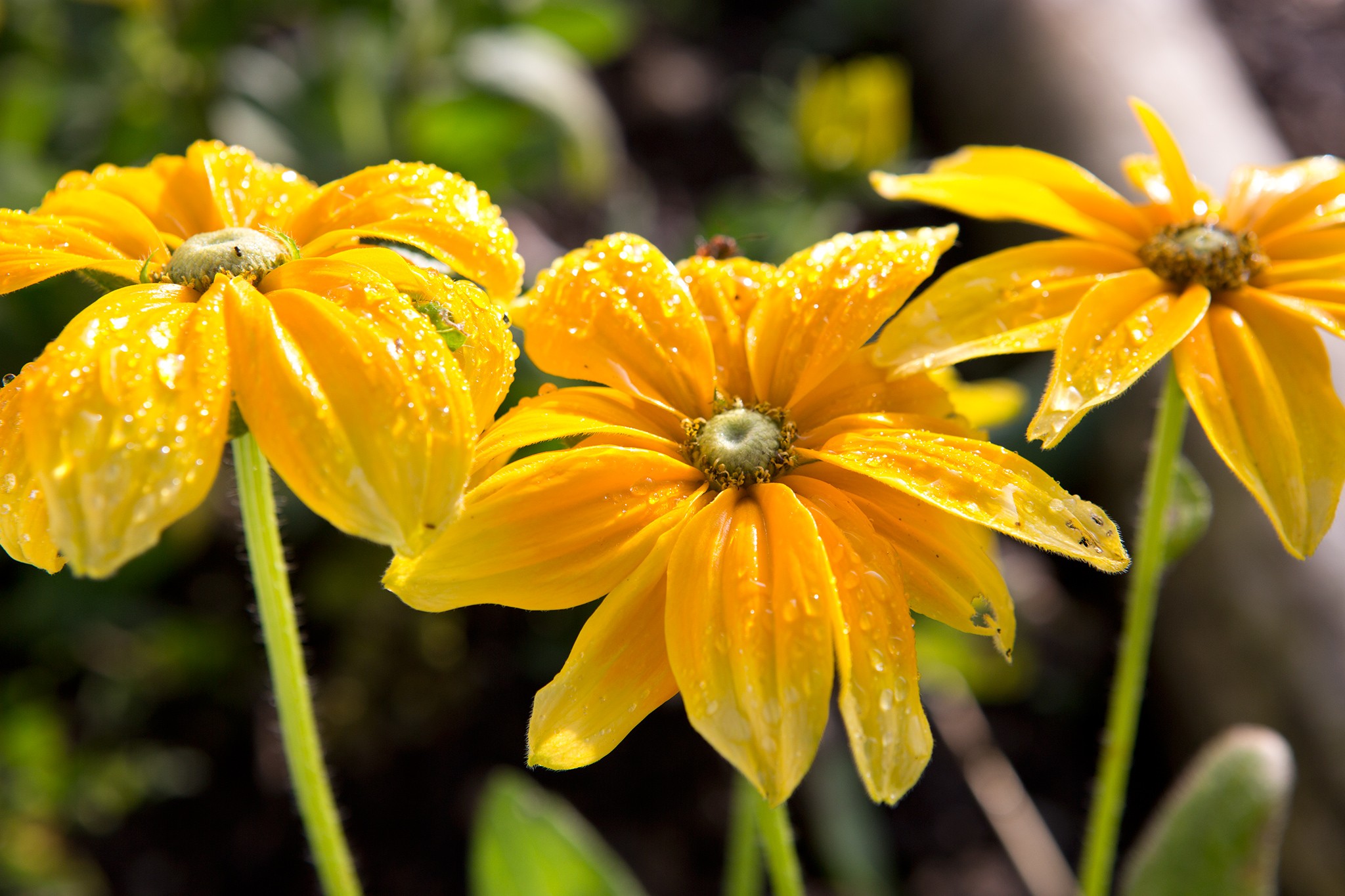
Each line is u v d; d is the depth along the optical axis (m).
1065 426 0.48
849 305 0.50
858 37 1.46
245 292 0.46
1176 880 0.59
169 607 0.88
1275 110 1.28
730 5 1.57
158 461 0.45
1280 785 0.59
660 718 0.89
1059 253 0.51
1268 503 0.49
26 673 0.84
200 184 0.51
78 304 0.83
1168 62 1.14
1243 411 0.49
